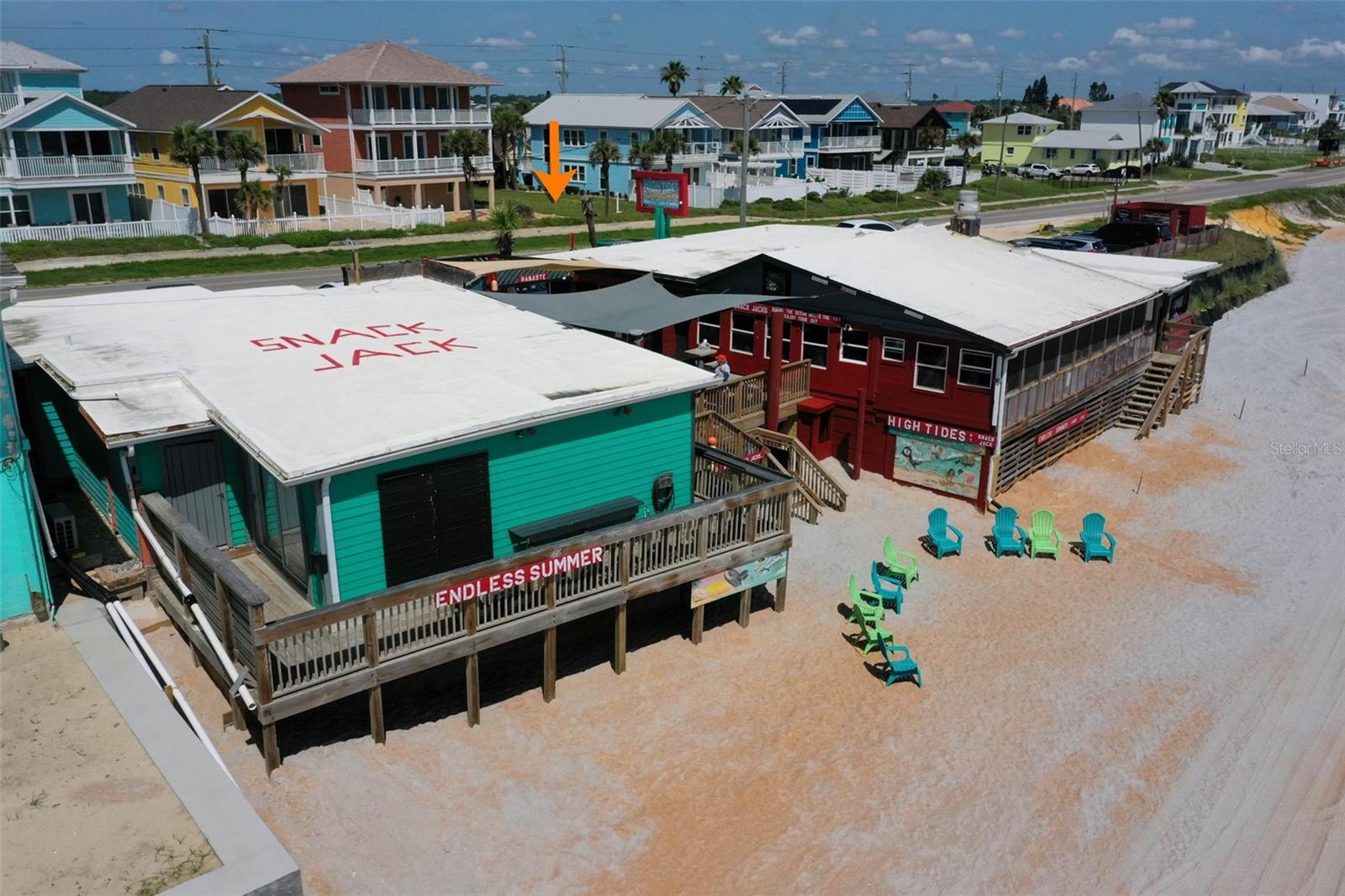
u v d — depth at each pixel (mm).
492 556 15164
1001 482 23891
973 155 124875
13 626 13398
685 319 20609
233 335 18141
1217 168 123875
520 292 29078
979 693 16078
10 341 17281
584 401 15055
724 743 14359
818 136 93750
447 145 62625
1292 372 37688
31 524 13312
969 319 22594
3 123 51188
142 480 14445
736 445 21516
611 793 13172
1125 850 12867
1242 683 16859
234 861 9609
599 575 14953
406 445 13164
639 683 15633
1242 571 21156
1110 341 28125
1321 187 99375
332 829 11938
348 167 63000
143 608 14852
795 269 24375
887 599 18625
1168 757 14766
